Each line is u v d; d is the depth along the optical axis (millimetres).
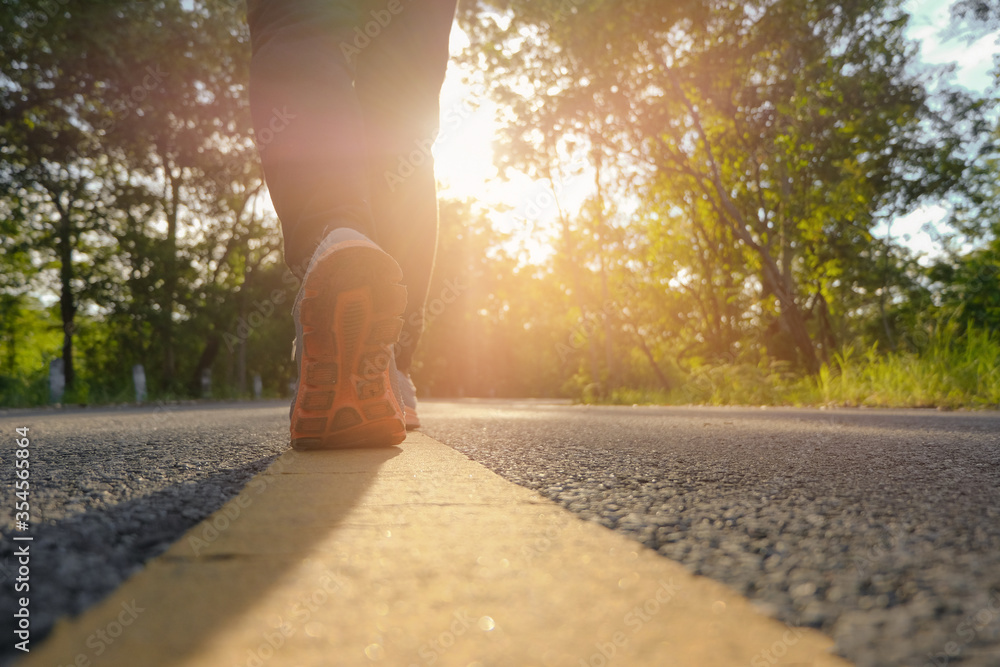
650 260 13219
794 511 895
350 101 1610
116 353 17328
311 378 1670
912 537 722
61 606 491
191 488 1095
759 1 10258
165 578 562
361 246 1465
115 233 15516
